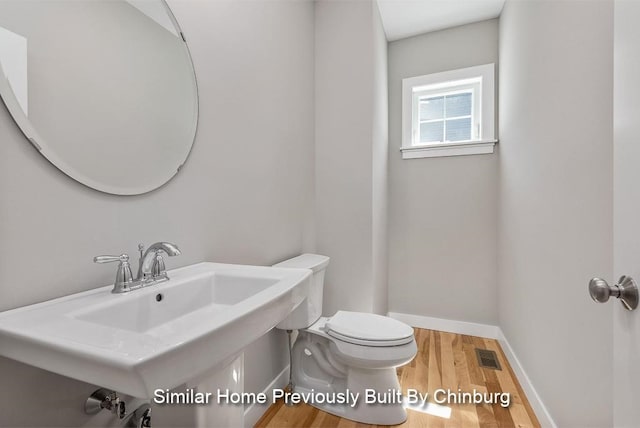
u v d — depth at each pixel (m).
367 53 1.98
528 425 1.39
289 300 0.78
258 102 1.50
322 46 2.09
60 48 0.73
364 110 1.99
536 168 1.47
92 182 0.78
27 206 0.66
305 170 1.97
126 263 0.79
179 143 1.05
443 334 2.40
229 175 1.30
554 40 1.26
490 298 2.35
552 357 1.28
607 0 0.90
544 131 1.37
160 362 0.43
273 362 1.59
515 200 1.82
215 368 0.66
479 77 2.36
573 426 1.10
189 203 1.10
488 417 1.44
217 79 1.23
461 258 2.42
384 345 1.33
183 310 0.88
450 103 2.52
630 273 0.54
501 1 2.12
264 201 1.55
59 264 0.71
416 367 1.89
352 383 1.46
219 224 1.24
